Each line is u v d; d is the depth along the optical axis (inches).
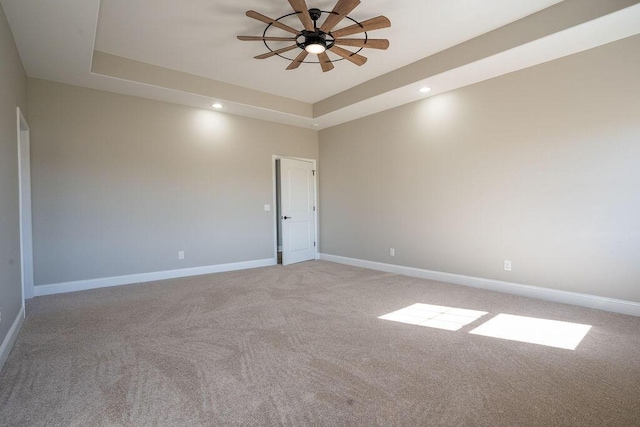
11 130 105.4
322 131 245.8
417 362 85.2
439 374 79.2
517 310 124.0
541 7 113.0
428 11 114.9
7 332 91.9
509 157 144.6
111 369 82.4
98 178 160.9
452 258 167.6
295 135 236.4
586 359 85.7
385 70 164.6
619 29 109.2
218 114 199.2
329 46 115.2
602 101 119.9
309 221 244.1
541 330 104.9
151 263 176.7
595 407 66.0
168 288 160.6
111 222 164.7
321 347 94.5
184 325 111.9
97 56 141.6
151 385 75.1
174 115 182.9
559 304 129.7
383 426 61.0
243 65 157.2
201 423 62.1
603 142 120.0
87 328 109.3
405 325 110.9
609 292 120.6
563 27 109.6
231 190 205.5
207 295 148.4
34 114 145.3
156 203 177.8
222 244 202.4
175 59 150.5
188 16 116.3
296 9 95.7
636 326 106.4
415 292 151.2
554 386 73.5
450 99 165.5
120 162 166.9
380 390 72.7
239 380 77.1
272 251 225.6
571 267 129.0
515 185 143.3
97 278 161.2
